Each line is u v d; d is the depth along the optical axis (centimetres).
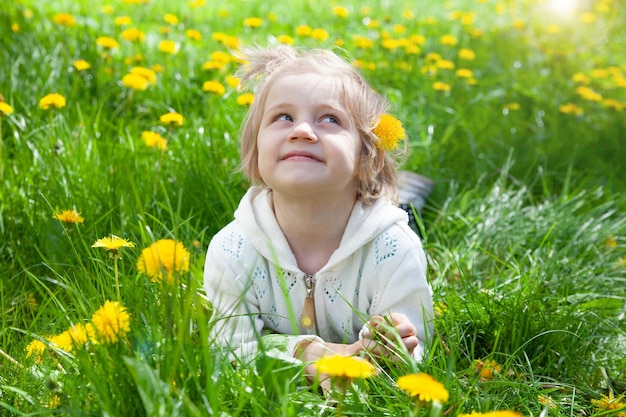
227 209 288
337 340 220
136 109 416
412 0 912
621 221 347
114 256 192
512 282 278
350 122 207
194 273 245
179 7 734
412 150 395
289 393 175
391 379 190
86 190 295
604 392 223
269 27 673
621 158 445
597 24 770
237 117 378
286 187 201
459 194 359
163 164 320
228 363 174
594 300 270
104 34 532
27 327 219
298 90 205
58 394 171
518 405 195
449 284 275
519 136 441
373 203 218
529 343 234
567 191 375
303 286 214
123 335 164
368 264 212
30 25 492
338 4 816
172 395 156
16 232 276
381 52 581
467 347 232
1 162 306
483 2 835
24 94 386
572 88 549
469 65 591
